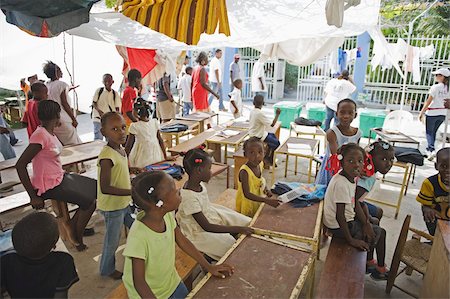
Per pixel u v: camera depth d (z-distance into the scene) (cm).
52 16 224
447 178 275
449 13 890
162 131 574
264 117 546
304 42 599
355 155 251
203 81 750
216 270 191
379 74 1069
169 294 194
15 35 462
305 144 532
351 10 393
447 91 624
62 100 494
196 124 645
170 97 715
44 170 317
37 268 157
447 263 190
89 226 384
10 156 543
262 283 183
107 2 393
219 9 291
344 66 908
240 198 317
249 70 1232
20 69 516
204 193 269
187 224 259
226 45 484
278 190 314
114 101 581
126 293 215
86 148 469
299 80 1144
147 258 177
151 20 270
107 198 271
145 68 654
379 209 324
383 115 775
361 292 209
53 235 159
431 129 652
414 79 771
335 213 262
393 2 1029
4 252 188
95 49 609
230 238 268
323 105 880
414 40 962
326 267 233
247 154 305
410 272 308
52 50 560
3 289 159
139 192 173
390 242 363
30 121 466
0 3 212
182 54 767
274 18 374
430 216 290
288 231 238
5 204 350
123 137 267
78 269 312
